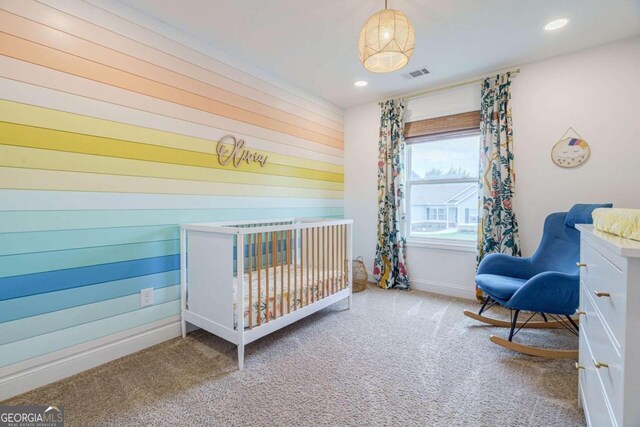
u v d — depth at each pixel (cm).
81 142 183
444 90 340
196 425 142
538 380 178
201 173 248
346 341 229
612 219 115
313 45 255
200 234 217
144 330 215
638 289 83
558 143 277
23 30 162
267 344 224
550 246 255
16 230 162
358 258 404
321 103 379
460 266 338
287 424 143
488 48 261
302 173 350
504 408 154
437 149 360
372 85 340
